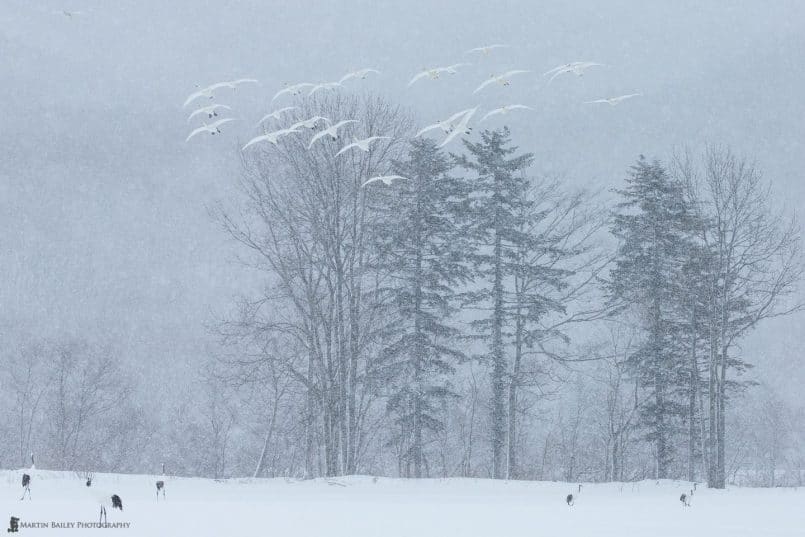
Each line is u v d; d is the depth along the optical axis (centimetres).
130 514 2214
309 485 4269
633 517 2383
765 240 5397
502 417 6003
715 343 5319
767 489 4759
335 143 5394
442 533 1867
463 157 6150
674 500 3488
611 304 6162
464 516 2400
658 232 5981
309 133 5400
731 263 5556
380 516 2361
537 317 6041
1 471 3731
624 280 6031
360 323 5628
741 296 5475
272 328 5506
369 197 5562
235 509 2519
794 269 5444
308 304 5703
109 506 2428
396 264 5678
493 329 6000
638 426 5975
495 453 5941
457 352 5766
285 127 5419
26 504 2442
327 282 5488
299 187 5434
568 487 4519
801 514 2523
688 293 5603
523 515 2453
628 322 6203
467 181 6103
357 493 3878
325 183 5497
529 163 6178
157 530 1844
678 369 5847
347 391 5744
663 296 5856
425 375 5666
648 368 5856
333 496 3625
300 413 5838
